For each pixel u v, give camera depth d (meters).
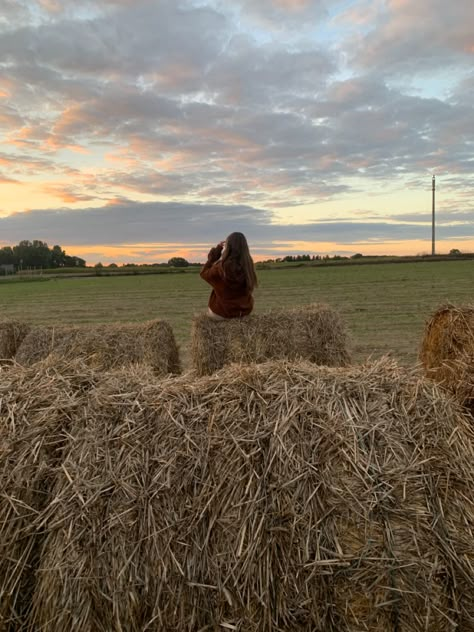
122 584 2.36
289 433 2.58
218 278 6.23
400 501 2.40
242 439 2.55
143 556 2.39
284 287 27.53
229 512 2.43
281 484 2.44
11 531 2.51
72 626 2.38
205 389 2.87
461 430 2.71
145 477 2.51
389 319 13.81
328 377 2.90
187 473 2.51
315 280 33.28
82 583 2.38
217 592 2.36
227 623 2.35
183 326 13.88
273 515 2.41
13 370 3.23
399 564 2.31
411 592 2.29
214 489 2.46
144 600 2.37
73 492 2.50
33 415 2.78
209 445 2.57
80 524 2.44
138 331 6.56
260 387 2.82
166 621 2.37
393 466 2.48
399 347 9.89
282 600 2.34
